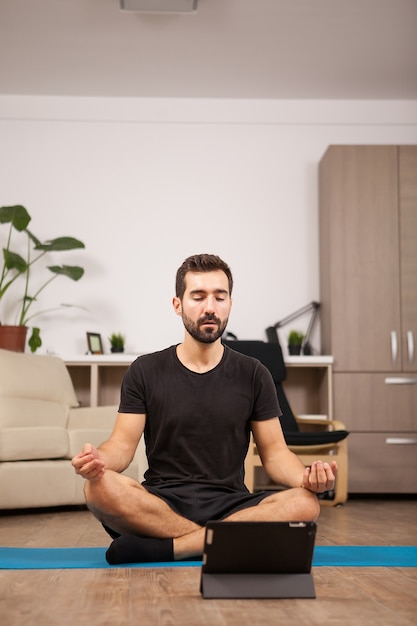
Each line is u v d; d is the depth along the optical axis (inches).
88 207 220.2
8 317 215.6
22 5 171.3
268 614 57.6
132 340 217.0
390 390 203.6
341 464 183.0
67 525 134.6
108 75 208.1
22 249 218.4
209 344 85.4
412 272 206.5
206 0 169.5
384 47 191.6
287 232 221.8
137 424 85.6
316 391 217.9
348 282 206.1
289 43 189.8
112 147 222.1
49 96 221.6
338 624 54.0
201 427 84.6
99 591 66.7
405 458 202.1
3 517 152.0
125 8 169.0
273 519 78.0
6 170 220.2
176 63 200.8
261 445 87.2
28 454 161.3
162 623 54.4
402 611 58.6
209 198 221.9
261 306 219.5
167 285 219.0
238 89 217.3
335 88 217.0
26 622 55.0
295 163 223.6
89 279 218.1
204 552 63.9
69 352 215.9
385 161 208.4
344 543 107.3
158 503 80.2
